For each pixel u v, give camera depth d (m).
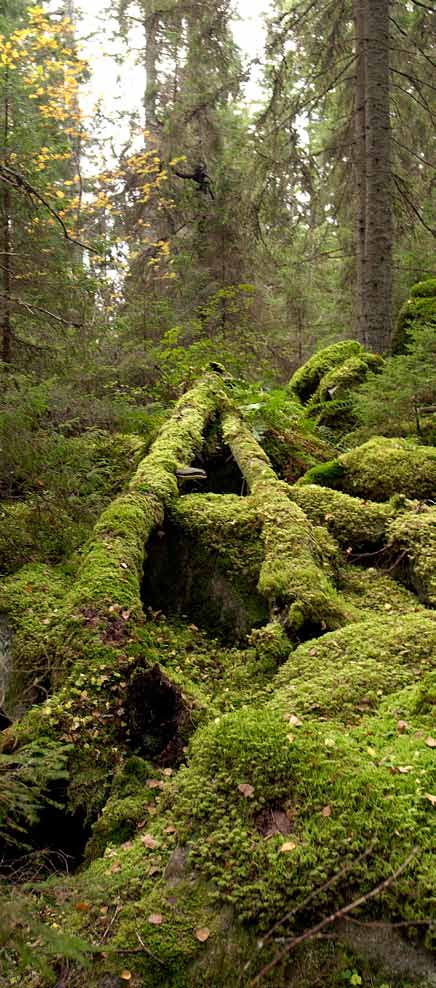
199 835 2.58
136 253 12.13
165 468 5.78
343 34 12.76
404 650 3.81
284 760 2.68
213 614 4.96
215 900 2.34
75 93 9.05
